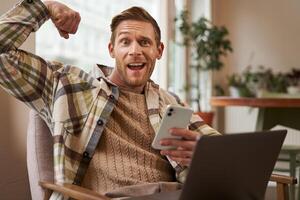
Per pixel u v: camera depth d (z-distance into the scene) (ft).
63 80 4.79
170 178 5.01
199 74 14.15
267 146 3.59
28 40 6.10
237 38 16.42
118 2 9.94
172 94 5.75
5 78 4.50
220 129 15.19
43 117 4.89
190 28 12.99
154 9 11.73
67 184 3.97
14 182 5.87
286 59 15.92
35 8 4.65
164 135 4.16
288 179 4.44
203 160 3.10
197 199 3.28
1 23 4.42
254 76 15.52
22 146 5.99
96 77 5.21
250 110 14.35
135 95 5.16
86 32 8.80
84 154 4.66
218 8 16.47
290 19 15.81
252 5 16.21
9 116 5.77
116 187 4.54
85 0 8.71
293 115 9.15
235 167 3.38
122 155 4.73
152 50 5.02
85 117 4.79
